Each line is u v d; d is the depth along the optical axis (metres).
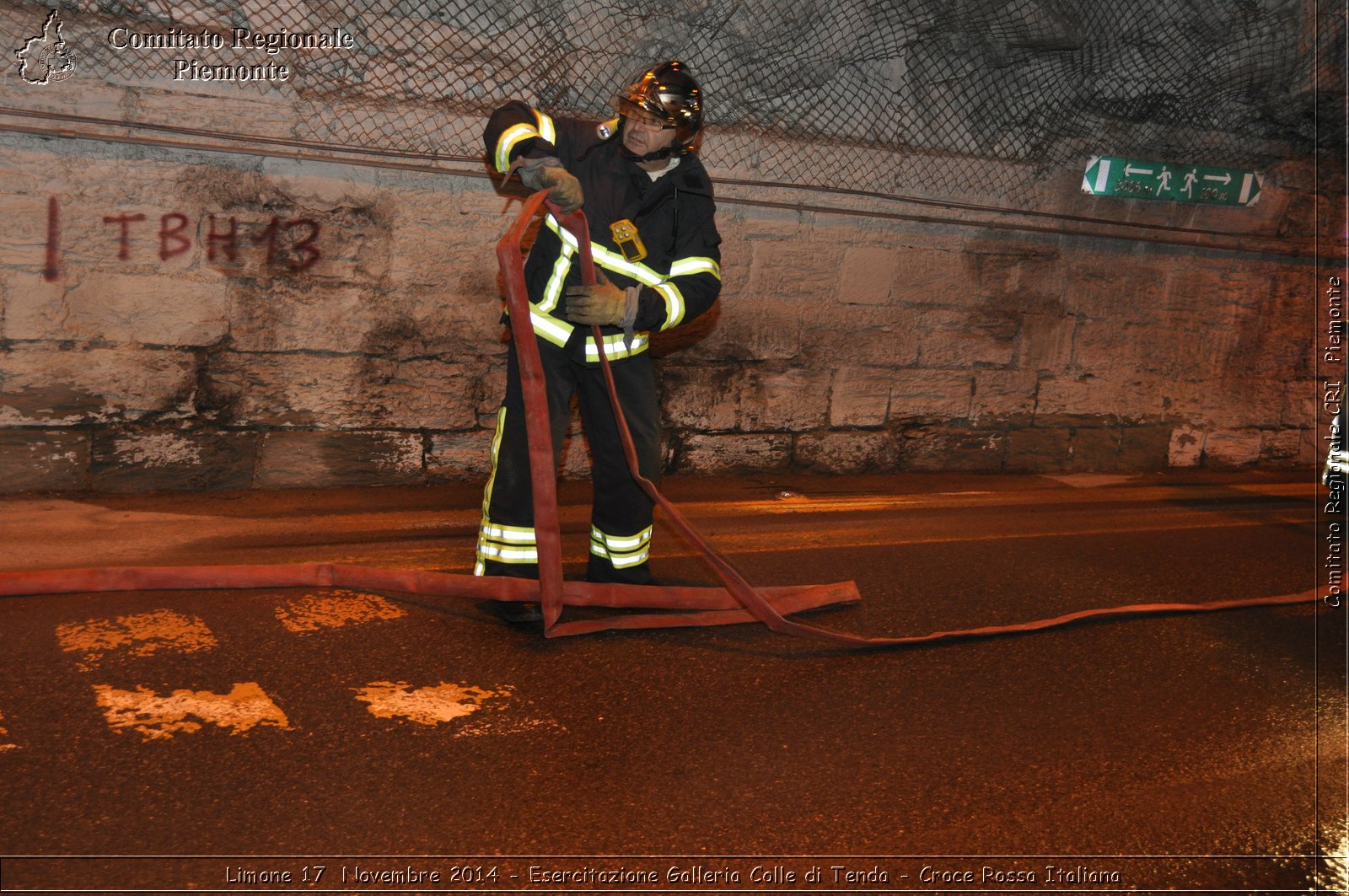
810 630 3.73
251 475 5.28
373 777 2.68
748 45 5.93
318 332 5.27
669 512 3.71
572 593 3.79
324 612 3.72
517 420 3.68
